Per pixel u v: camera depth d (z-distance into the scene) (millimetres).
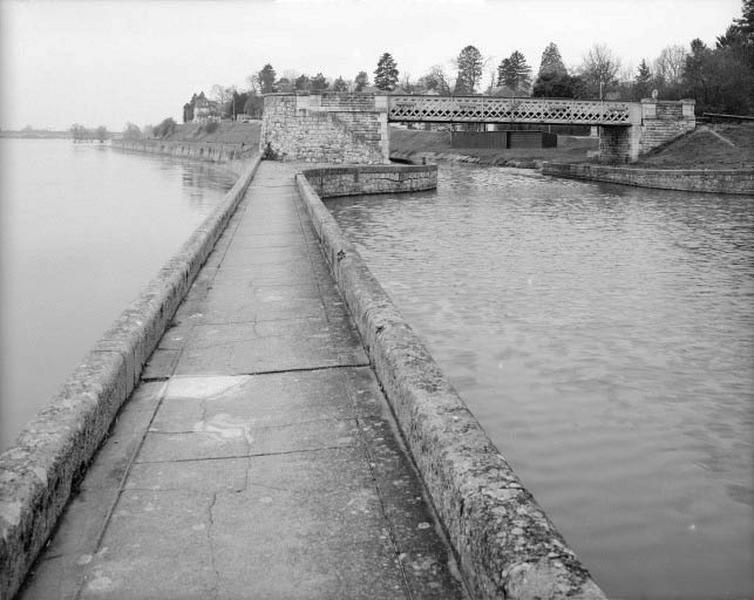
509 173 71750
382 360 6500
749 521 8117
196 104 197375
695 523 8086
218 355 7789
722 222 34906
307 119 59500
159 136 195000
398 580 3744
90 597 3625
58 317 19297
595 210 40125
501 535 3219
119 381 6105
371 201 44562
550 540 3141
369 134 60000
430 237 30016
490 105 63156
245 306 10078
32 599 3594
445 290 20219
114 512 4461
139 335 7094
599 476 9336
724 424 11031
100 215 43969
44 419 4766
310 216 20000
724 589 6805
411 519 4324
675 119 68312
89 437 5082
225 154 103375
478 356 14391
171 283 9578
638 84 106562
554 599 2727
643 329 16266
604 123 66188
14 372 13594
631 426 10953
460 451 4137
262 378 7020
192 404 6355
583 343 15242
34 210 45969
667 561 7371
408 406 5223
